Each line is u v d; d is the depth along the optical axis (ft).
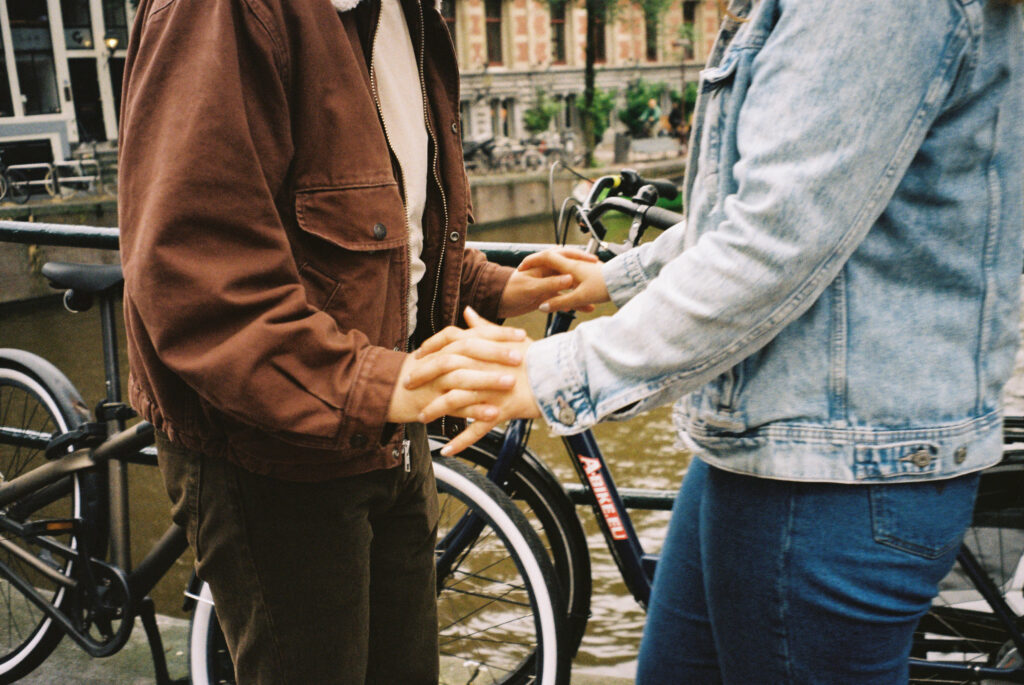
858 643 3.02
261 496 3.60
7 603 6.41
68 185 55.57
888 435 2.89
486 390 3.02
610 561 16.14
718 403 3.07
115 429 5.96
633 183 6.04
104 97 67.87
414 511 4.22
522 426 5.77
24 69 62.49
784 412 2.95
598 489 5.84
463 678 5.51
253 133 3.12
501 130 96.63
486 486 5.30
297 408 3.10
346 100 3.27
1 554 6.29
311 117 3.24
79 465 5.87
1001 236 2.88
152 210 3.02
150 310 3.05
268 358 3.05
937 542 2.98
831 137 2.58
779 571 3.05
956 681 5.31
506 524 5.23
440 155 4.05
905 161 2.67
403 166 3.77
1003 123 2.79
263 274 3.09
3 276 42.04
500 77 95.35
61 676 6.54
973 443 2.95
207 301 3.01
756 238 2.67
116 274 5.92
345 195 3.29
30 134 61.98
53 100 63.62
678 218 5.62
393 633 4.34
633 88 103.50
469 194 4.19
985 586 5.19
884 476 2.90
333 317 3.35
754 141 2.72
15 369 6.57
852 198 2.63
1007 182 2.85
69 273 5.85
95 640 5.85
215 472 3.63
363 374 3.15
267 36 3.11
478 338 3.09
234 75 3.04
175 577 16.74
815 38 2.61
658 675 3.72
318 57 3.22
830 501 2.97
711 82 2.98
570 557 5.86
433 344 3.19
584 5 91.04
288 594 3.70
